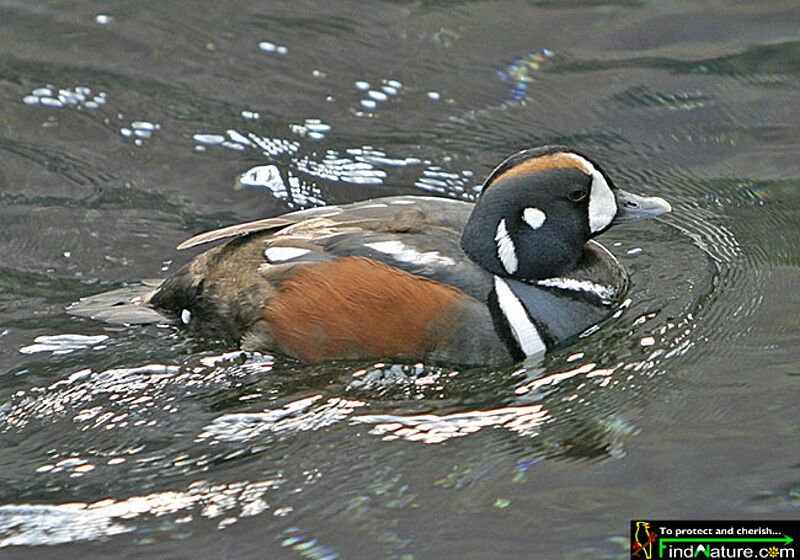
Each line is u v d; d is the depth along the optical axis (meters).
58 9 17.52
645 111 15.41
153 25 17.19
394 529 9.21
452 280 11.14
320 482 9.85
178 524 9.47
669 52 16.50
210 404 10.94
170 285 11.98
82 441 10.55
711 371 11.05
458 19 17.42
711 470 9.59
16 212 13.70
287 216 12.02
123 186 14.20
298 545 9.12
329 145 14.89
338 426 10.59
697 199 13.90
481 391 10.97
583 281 11.86
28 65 16.27
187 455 10.31
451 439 10.33
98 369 11.39
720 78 15.93
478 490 9.59
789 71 15.98
